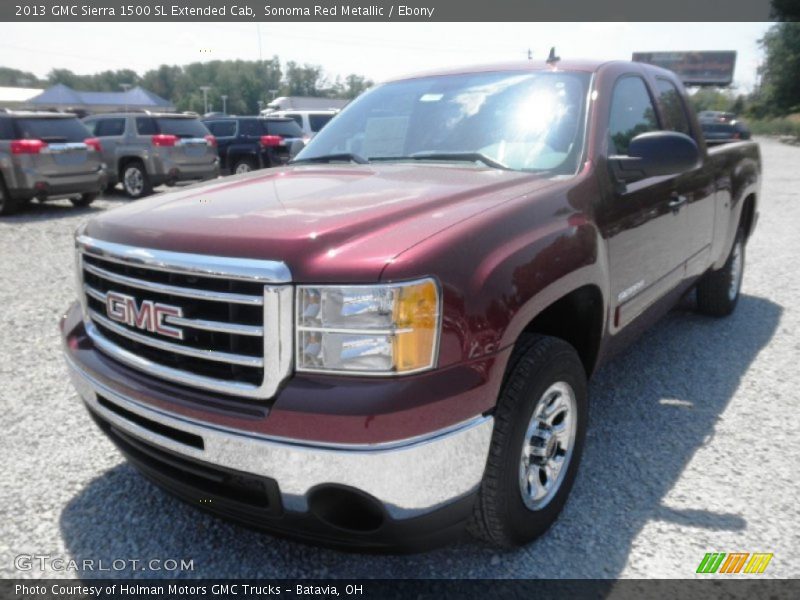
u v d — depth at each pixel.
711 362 4.41
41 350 4.68
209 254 2.06
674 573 2.40
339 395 1.91
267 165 15.50
